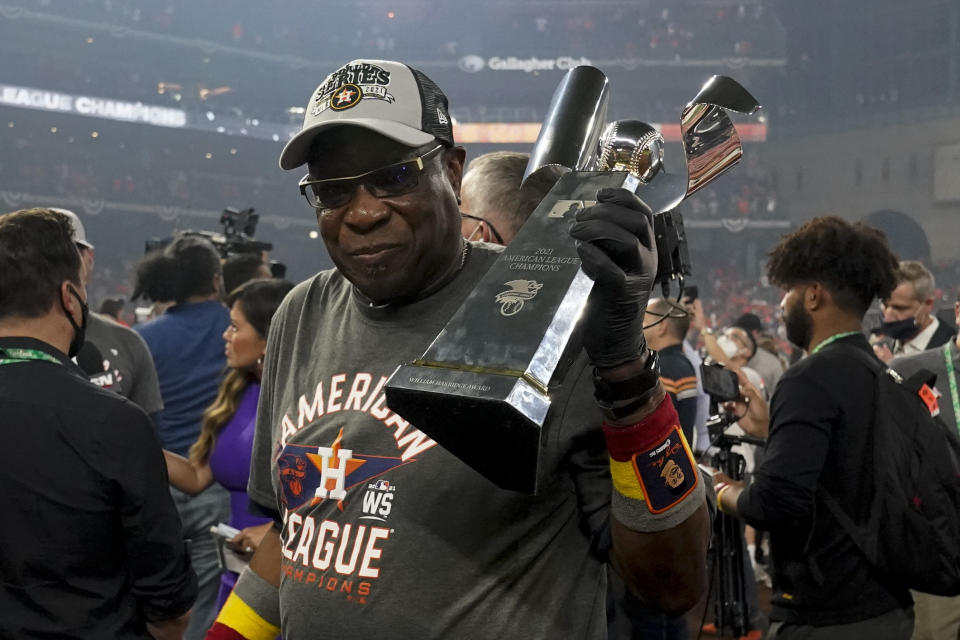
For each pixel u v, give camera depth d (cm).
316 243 2858
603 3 2855
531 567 112
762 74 2781
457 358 85
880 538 201
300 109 2880
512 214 187
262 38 2761
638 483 101
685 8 2806
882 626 206
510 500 112
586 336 91
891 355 529
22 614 171
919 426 207
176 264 389
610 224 83
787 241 229
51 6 2408
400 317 124
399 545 114
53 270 184
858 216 2609
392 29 2897
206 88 2803
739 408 298
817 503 208
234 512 286
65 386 179
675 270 103
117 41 2544
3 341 180
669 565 105
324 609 117
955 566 200
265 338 279
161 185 2592
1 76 2441
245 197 2747
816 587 209
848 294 221
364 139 112
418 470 115
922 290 414
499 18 2897
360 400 122
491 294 89
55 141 2527
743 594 321
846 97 2641
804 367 213
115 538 182
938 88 2502
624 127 101
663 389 100
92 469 176
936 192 2494
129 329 360
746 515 214
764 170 2764
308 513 122
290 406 131
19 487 172
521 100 3041
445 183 119
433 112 117
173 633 195
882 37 2583
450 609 112
